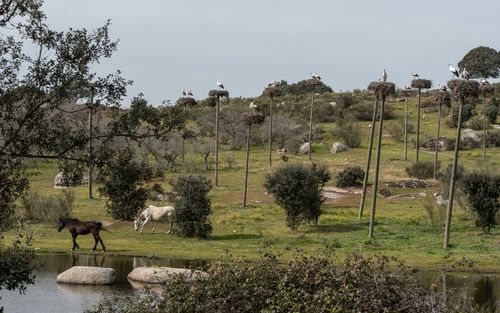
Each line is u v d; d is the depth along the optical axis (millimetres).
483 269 31938
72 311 21172
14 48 13320
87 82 13680
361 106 108938
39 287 25406
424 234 42938
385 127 99062
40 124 13594
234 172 70125
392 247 38000
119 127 13945
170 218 43125
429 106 112500
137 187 54406
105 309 15977
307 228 45125
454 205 52469
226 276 14242
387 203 55375
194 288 14359
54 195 53062
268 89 74438
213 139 91500
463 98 39469
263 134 89062
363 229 44531
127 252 35719
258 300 13977
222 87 64875
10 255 12516
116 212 47656
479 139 85250
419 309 13172
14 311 21141
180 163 73188
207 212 42031
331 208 52906
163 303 14398
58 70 13445
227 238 41531
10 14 13297
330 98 123938
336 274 13984
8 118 13344
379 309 13094
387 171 68312
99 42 13727
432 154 80750
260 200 56875
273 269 14438
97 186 60688
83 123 14453
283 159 75875
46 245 37406
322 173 53688
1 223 13781
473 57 149875
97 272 26094
